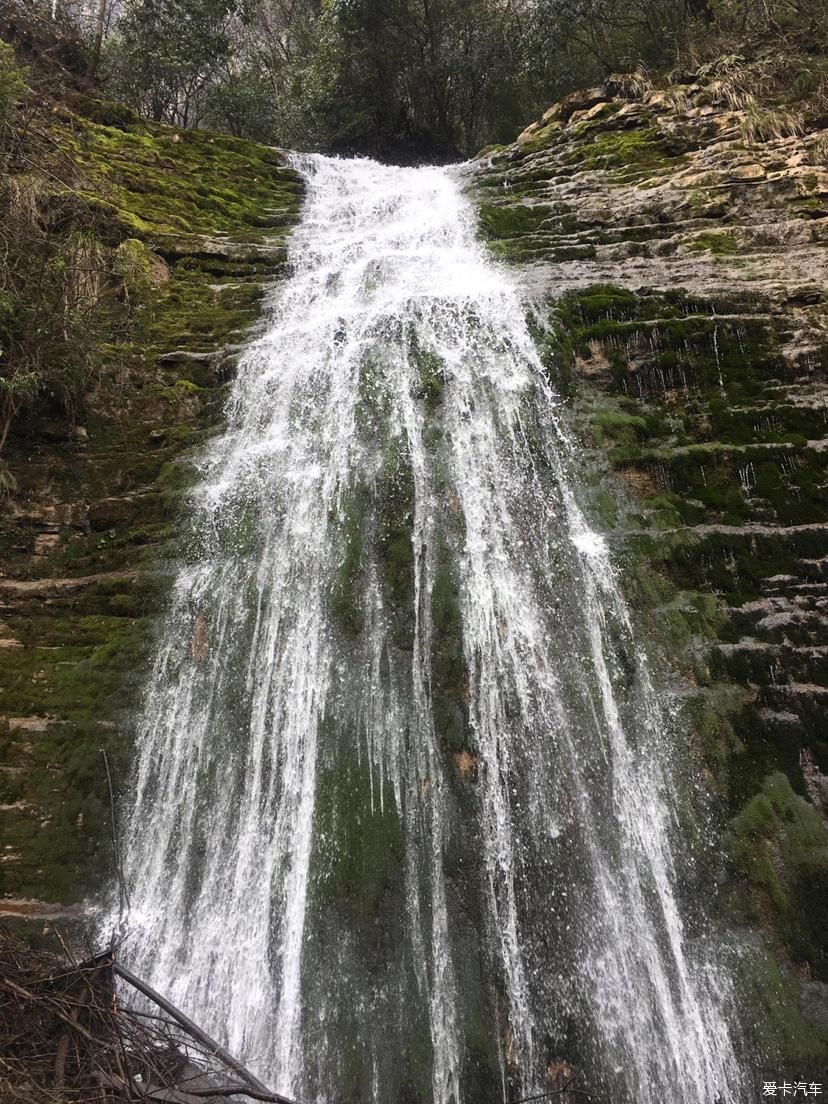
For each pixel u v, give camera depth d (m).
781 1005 3.88
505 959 3.98
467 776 4.48
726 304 6.66
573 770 4.54
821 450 5.62
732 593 5.17
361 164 12.97
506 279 7.68
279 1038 3.87
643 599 5.14
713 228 8.20
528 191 10.15
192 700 5.05
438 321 7.03
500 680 4.84
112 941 3.82
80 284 7.21
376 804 4.42
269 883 4.31
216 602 5.46
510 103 18.09
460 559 5.36
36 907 4.22
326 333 7.23
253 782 4.68
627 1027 3.85
